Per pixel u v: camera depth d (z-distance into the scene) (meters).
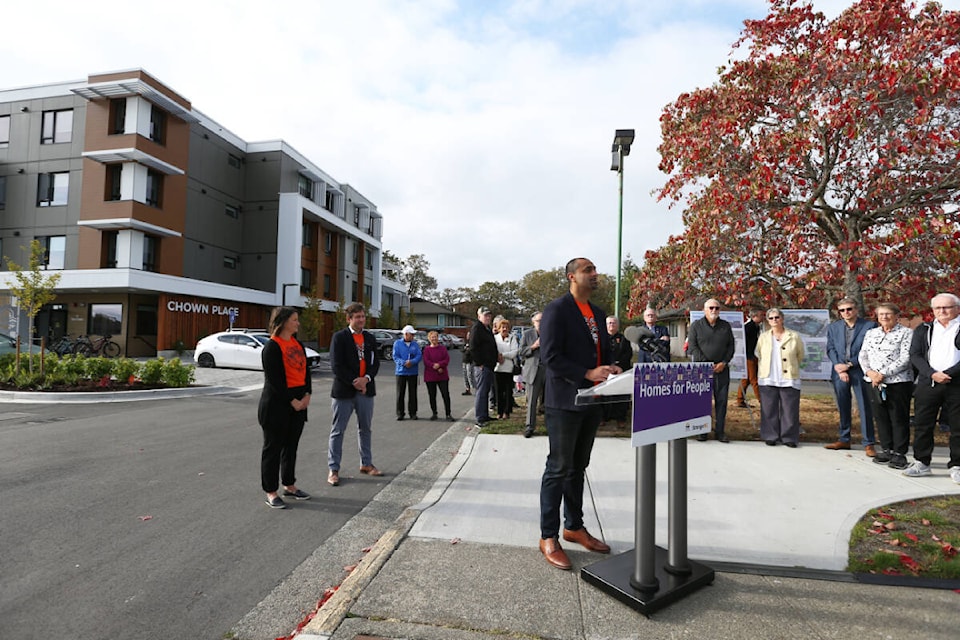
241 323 30.47
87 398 11.22
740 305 9.80
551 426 3.51
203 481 5.45
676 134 10.39
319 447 7.20
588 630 2.70
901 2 8.02
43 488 5.12
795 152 8.34
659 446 6.75
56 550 3.74
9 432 7.80
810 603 2.98
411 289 84.00
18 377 11.88
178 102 27.23
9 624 2.80
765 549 3.67
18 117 27.02
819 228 9.92
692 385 3.28
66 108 26.47
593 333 3.65
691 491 4.91
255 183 34.88
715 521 4.18
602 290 55.12
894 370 5.71
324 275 39.72
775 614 2.86
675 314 22.81
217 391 13.20
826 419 8.68
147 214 25.92
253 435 7.82
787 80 8.80
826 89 8.38
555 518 3.48
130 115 25.22
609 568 3.25
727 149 9.42
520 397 12.56
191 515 4.47
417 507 4.52
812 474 5.49
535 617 2.80
